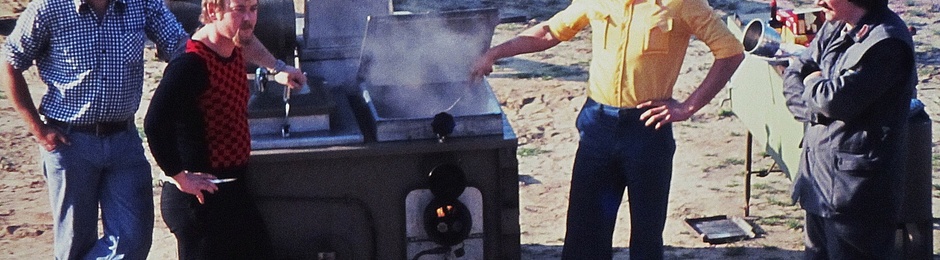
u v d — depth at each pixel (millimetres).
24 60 4879
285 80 4984
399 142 4977
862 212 4930
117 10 4918
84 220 5133
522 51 5312
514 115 8688
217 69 4488
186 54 4441
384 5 5879
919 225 5586
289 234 5055
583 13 5117
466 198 5109
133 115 5113
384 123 4961
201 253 4812
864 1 4648
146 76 9578
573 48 10469
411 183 5051
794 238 6406
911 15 11383
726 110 8594
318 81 5383
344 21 5852
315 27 5824
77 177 5035
